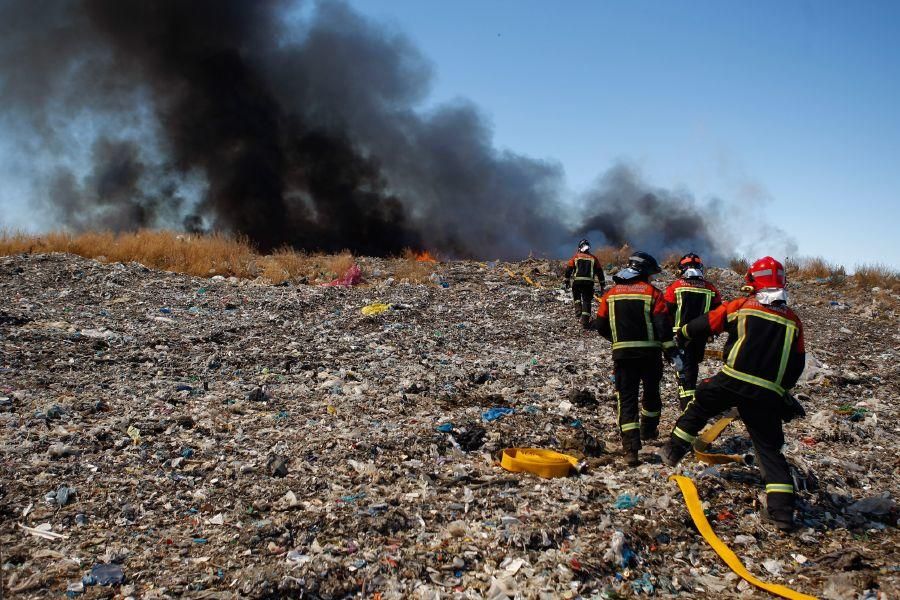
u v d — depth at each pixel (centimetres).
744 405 473
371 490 488
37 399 636
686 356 621
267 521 435
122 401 652
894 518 484
